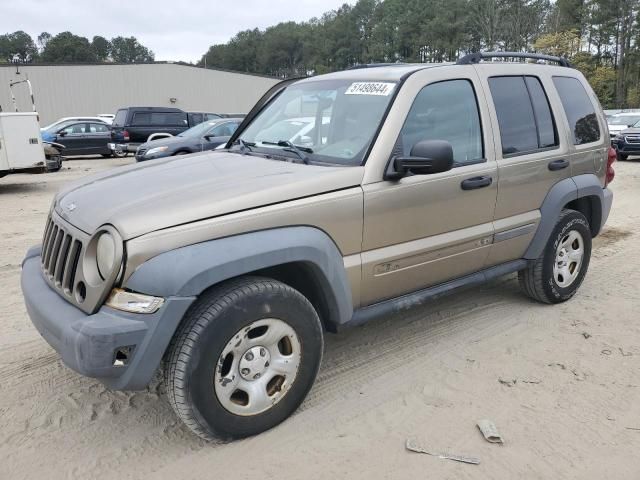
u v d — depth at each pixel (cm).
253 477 272
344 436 303
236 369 285
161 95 4266
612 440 300
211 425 279
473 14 7062
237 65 14800
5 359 392
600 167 502
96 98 4038
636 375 368
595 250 673
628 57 7506
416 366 381
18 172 1210
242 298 276
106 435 308
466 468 278
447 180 364
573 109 484
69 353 259
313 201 305
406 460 284
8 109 3784
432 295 381
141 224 263
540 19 6450
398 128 343
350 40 11062
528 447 294
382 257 339
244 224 282
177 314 259
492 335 428
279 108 423
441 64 398
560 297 481
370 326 445
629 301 499
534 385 356
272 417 302
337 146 352
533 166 425
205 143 1319
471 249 393
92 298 265
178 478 273
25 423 318
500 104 415
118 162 1984
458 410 328
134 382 261
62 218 310
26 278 323
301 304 300
